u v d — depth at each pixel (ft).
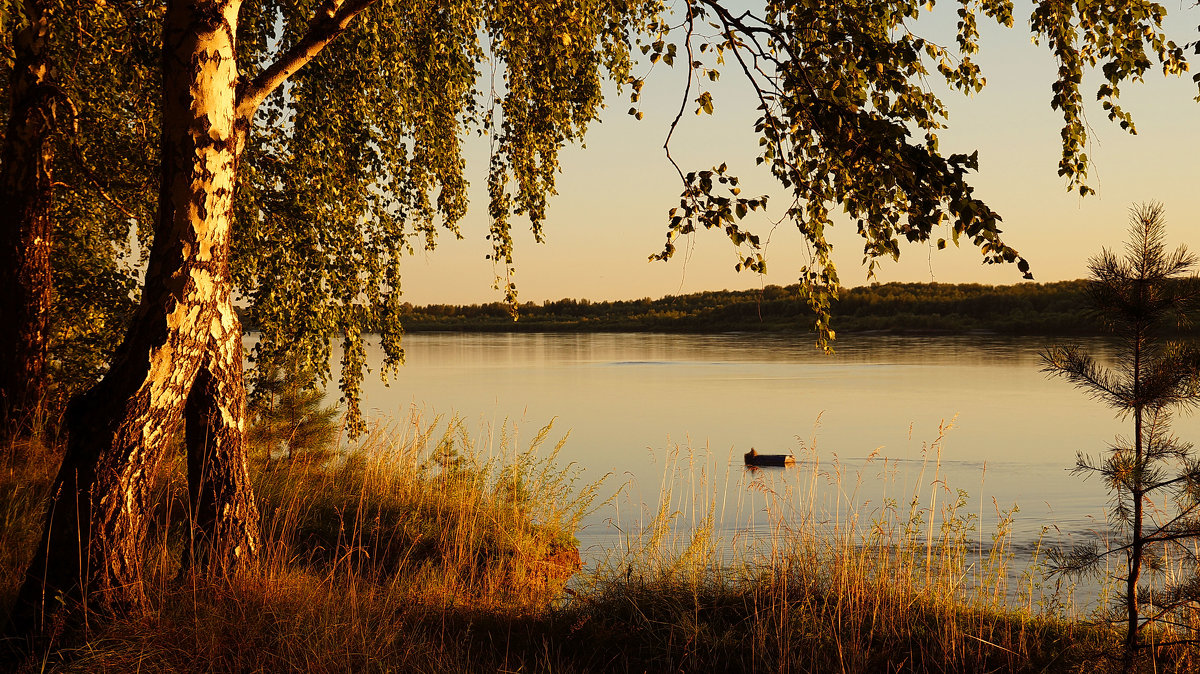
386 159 28.94
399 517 25.34
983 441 70.54
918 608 18.97
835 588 19.48
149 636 13.89
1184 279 14.24
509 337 400.47
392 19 26.99
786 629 17.34
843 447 67.31
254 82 16.78
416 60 27.86
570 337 390.21
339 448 31.09
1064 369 14.99
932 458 60.90
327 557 23.02
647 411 95.96
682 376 149.28
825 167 18.24
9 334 27.07
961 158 15.15
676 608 18.72
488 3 28.45
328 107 26.89
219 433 16.90
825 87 17.78
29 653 13.79
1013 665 16.61
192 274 15.05
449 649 16.48
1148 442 14.76
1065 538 33.53
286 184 28.30
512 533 26.78
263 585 16.16
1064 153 19.07
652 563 21.36
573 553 29.73
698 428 81.35
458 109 29.84
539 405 100.99
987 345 245.04
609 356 222.07
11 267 27.22
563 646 17.58
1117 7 18.30
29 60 26.96
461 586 21.52
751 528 30.96
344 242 29.07
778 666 16.31
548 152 30.22
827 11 18.07
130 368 14.65
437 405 96.63
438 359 211.41
